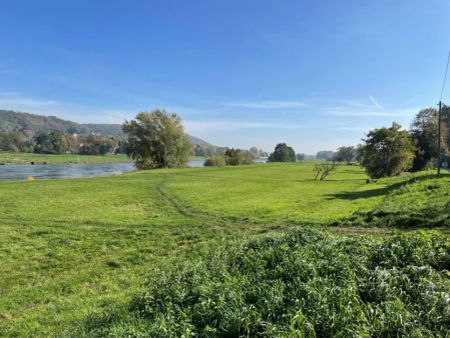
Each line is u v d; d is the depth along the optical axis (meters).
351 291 5.88
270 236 9.79
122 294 9.22
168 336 5.49
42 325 7.85
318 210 19.84
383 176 46.16
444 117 60.97
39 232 16.19
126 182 39.78
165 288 7.24
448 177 25.84
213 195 29.14
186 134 78.50
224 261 8.41
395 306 5.51
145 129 74.62
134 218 19.45
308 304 5.75
